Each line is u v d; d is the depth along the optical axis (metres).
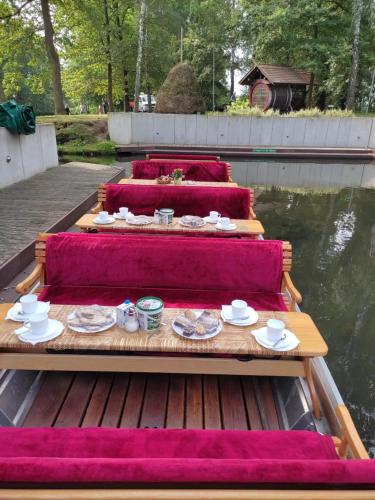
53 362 2.19
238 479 1.00
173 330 2.11
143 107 30.98
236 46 26.41
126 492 0.97
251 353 1.97
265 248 2.98
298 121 16.30
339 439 1.71
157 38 19.77
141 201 5.09
